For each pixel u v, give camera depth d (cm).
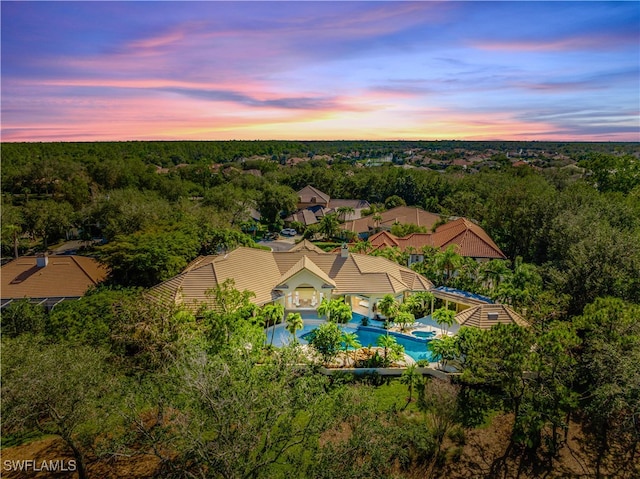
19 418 1931
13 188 12075
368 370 3153
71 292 4306
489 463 2394
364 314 4438
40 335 2603
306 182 14588
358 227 9331
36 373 1950
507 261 5703
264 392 1828
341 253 4712
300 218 10881
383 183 13475
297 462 1964
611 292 3672
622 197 7125
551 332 2581
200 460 1730
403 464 2352
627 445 2516
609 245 3878
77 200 10319
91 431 2159
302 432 1912
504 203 7350
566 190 7181
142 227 6353
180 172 14962
